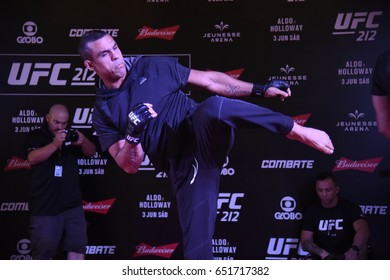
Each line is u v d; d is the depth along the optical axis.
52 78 5.95
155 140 3.14
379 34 5.87
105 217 5.92
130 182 5.94
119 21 5.95
